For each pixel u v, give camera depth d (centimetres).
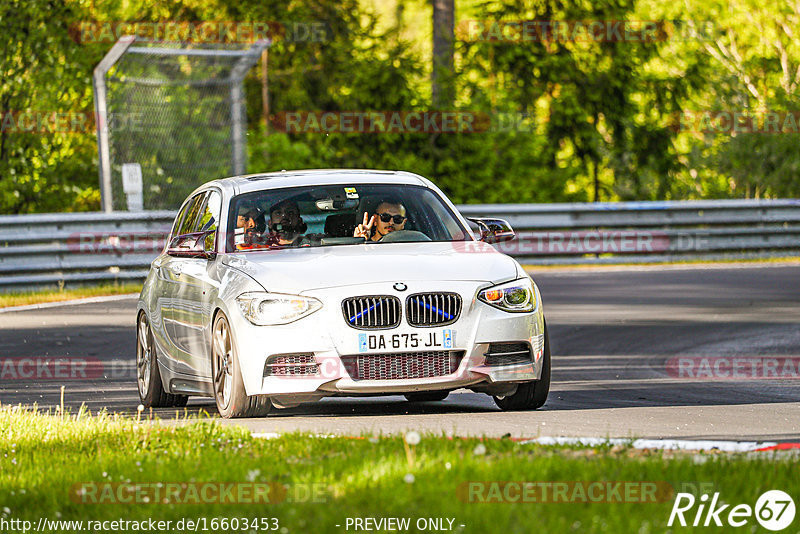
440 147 10625
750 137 12094
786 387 3759
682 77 12256
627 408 3256
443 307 2988
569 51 11456
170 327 3519
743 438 2661
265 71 12519
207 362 3244
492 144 10488
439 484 1923
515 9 11538
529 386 3133
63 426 2859
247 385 2992
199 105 9331
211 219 3484
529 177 10588
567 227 8312
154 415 3397
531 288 3138
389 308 2967
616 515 1723
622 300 6319
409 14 15450
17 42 9912
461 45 11150
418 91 10750
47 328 5522
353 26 12794
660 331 5206
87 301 6612
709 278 7325
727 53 16600
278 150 10488
